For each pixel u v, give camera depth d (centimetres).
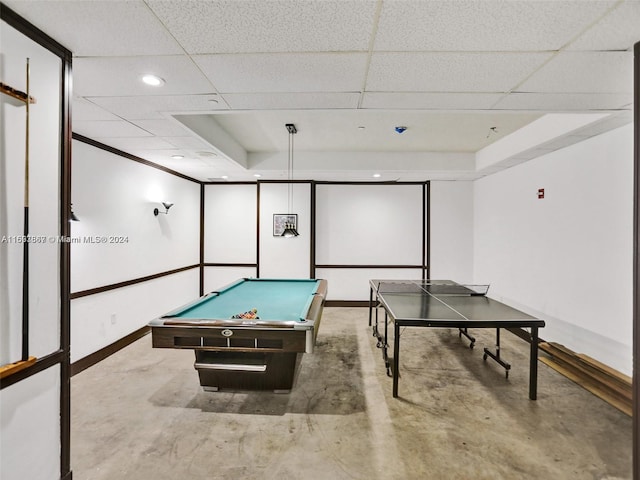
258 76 192
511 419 239
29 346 148
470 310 298
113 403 261
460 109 243
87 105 235
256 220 611
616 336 283
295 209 588
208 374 280
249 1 128
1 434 137
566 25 143
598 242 303
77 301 316
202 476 184
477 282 561
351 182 598
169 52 166
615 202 285
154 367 330
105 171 349
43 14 136
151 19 139
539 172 391
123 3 129
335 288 602
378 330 456
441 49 162
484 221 536
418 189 592
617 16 136
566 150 345
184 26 144
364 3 129
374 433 223
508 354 367
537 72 186
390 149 471
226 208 613
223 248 614
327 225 601
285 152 489
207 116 331
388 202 596
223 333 232
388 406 258
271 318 256
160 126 283
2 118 137
